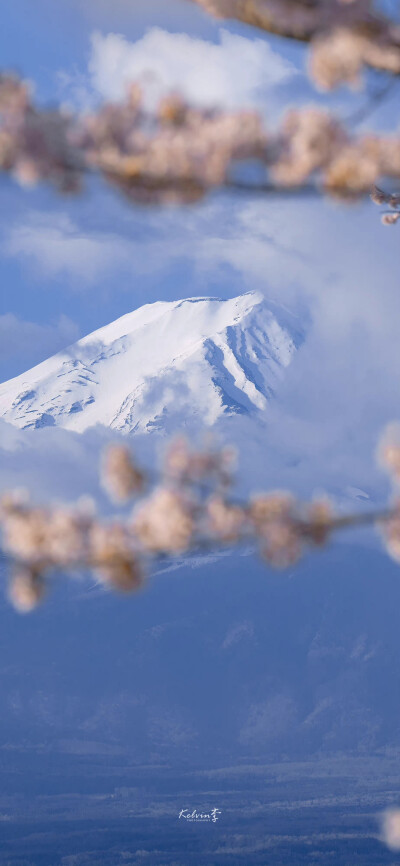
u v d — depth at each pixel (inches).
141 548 254.2
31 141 242.8
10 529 254.7
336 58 249.1
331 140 250.7
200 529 255.8
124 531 255.9
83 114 252.5
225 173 251.3
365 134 256.2
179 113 255.8
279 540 257.9
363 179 251.9
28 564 252.8
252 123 250.2
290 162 252.1
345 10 250.7
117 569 254.1
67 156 246.8
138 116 254.2
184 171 249.4
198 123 254.2
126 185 253.4
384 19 252.5
